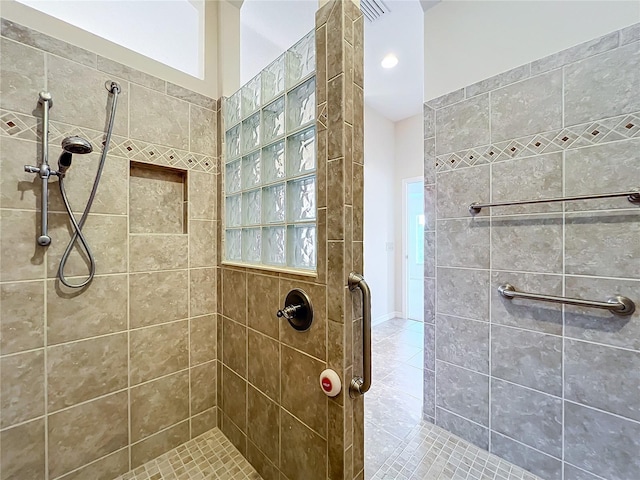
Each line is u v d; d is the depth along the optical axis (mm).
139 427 1278
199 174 1477
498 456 1344
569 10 1145
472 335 1426
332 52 900
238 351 1360
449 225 1500
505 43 1309
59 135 1075
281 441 1119
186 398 1426
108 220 1191
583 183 1114
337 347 893
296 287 1042
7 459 983
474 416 1423
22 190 1003
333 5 900
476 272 1407
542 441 1216
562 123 1158
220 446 1398
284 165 1143
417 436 1494
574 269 1135
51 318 1062
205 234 1499
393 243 3779
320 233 947
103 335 1182
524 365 1265
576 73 1126
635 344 1014
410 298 3717
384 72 2635
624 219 1033
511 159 1289
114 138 1205
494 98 1339
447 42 1501
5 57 974
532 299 1223
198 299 1470
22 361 1008
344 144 872
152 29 1468
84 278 1133
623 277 1036
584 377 1118
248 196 1377
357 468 934
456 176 1467
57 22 1076
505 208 1312
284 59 1143
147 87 1301
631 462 1018
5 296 976
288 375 1082
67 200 1084
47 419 1057
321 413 955
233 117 1478
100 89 1169
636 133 1009
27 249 1014
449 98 1492
